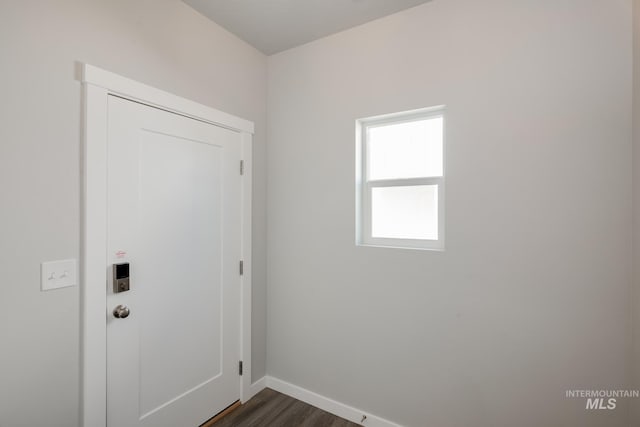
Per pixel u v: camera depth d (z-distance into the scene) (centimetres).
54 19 128
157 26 167
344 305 206
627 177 134
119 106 150
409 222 196
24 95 120
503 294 158
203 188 193
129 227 154
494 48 160
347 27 205
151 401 164
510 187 157
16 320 118
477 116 164
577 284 143
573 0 143
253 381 229
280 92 236
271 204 239
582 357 142
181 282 180
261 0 178
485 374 162
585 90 141
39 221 124
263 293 238
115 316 147
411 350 183
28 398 122
